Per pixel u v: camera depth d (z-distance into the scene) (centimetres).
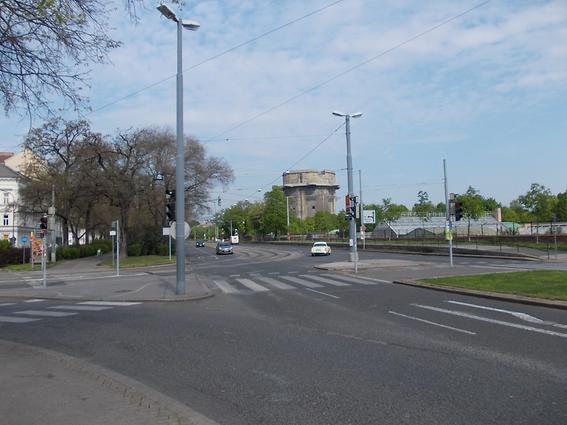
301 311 1359
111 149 4997
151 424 518
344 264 3198
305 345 921
